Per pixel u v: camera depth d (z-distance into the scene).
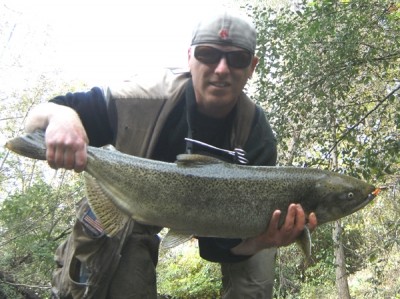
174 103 0.92
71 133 0.75
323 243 2.54
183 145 0.94
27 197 2.60
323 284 3.59
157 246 0.97
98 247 0.86
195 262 4.93
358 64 2.15
